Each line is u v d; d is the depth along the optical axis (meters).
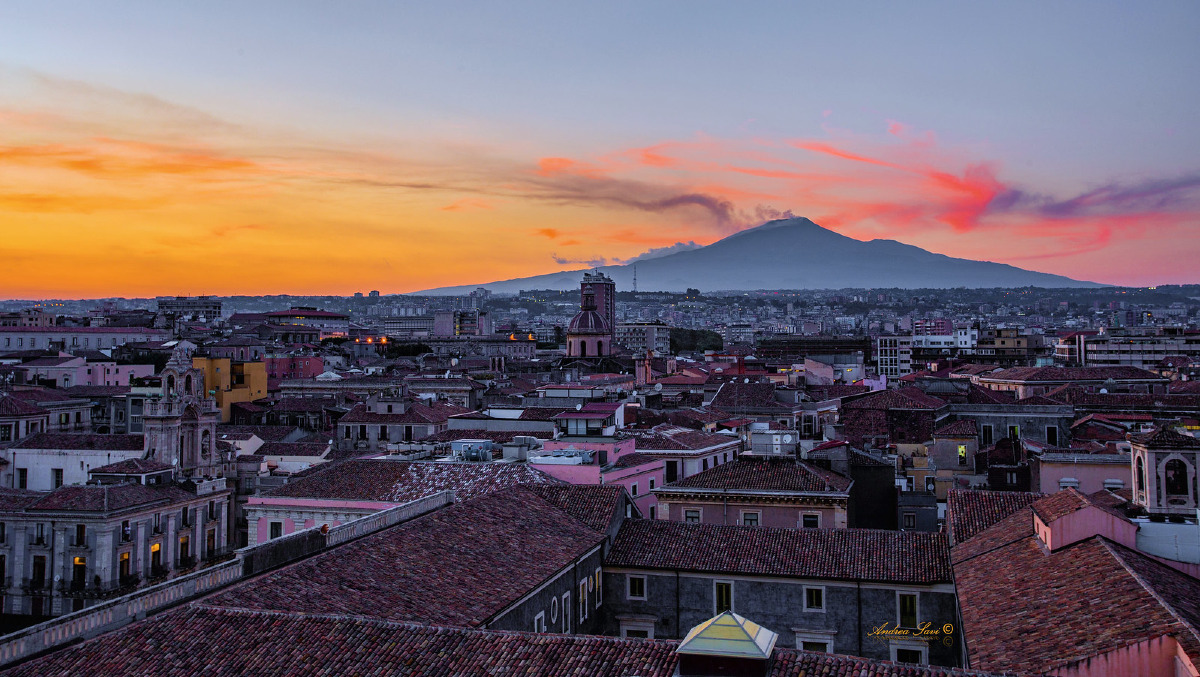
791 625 55.56
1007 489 79.94
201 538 100.06
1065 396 121.19
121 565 89.19
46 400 141.88
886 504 75.88
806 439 104.31
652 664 32.44
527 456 78.94
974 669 34.25
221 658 34.59
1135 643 30.98
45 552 87.88
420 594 43.31
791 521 69.56
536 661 33.34
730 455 97.12
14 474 112.69
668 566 57.59
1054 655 32.81
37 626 35.31
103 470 97.75
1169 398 118.69
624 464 78.62
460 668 33.31
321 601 40.34
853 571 54.72
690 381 191.12
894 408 104.56
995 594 41.91
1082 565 40.81
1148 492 48.41
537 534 54.91
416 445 101.00
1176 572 41.97
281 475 111.50
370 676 33.28
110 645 35.25
